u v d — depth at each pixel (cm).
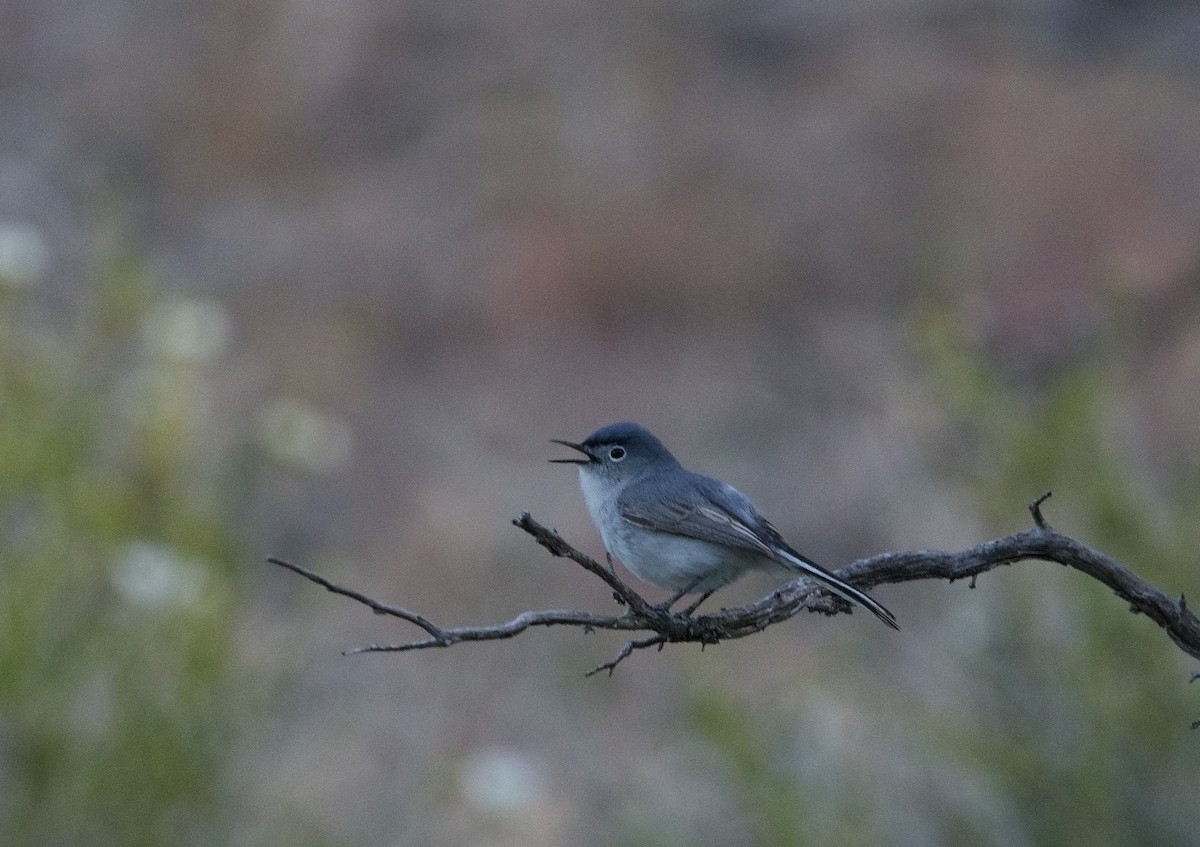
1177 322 1736
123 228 1103
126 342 1003
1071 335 1450
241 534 974
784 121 2372
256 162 2416
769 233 2172
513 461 1783
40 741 824
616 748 1180
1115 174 2092
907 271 2067
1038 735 888
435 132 2436
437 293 2106
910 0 2608
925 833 873
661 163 2291
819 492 1639
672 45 2564
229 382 1855
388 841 984
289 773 1014
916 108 2348
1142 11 2512
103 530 874
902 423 1051
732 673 1118
